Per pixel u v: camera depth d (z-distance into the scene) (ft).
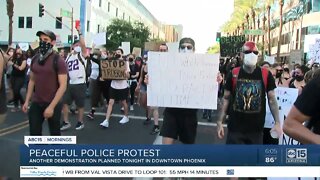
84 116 37.60
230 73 15.98
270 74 15.71
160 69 15.81
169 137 16.46
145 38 245.86
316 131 8.04
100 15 235.61
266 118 17.94
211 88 15.70
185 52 16.15
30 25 207.41
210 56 15.60
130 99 43.78
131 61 46.39
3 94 14.89
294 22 188.96
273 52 231.09
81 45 30.86
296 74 27.76
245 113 15.44
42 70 16.63
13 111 38.73
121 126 32.86
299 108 7.89
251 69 15.53
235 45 66.64
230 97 16.01
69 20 204.74
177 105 15.88
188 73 15.72
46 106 16.81
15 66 39.09
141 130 31.30
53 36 16.87
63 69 16.71
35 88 16.93
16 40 208.23
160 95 15.92
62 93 16.69
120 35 234.79
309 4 171.32
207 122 36.47
